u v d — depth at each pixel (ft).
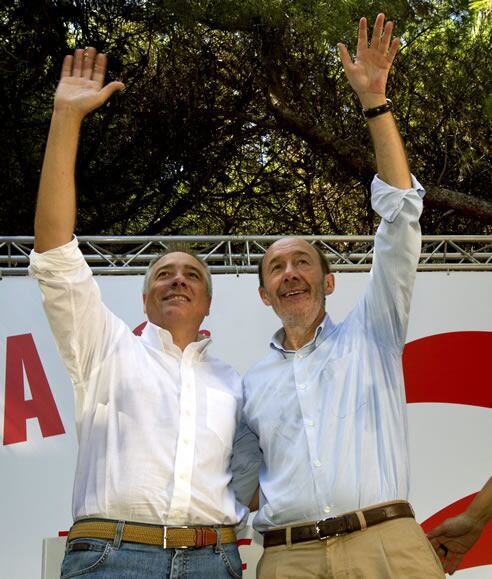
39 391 15.39
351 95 24.21
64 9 23.44
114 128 25.73
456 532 8.39
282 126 24.82
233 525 7.93
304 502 7.58
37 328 15.75
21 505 14.74
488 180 26.35
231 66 24.82
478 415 16.40
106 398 8.01
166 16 22.63
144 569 7.19
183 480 7.59
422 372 16.53
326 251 18.97
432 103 25.22
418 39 24.14
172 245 9.80
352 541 7.38
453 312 17.07
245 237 17.15
